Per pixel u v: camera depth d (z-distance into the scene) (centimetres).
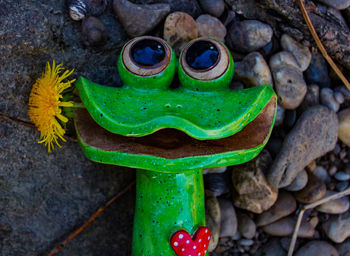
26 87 35
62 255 38
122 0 36
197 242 33
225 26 39
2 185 36
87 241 38
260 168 38
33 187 37
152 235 34
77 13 35
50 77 33
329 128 38
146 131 30
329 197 39
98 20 35
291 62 38
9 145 36
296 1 37
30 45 34
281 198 39
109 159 31
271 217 39
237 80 38
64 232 38
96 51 36
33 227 37
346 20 39
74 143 37
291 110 39
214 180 39
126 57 32
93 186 38
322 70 39
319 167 40
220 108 31
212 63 32
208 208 38
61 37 35
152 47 32
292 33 38
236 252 40
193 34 37
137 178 35
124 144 32
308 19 37
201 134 30
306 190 39
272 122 33
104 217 38
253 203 39
